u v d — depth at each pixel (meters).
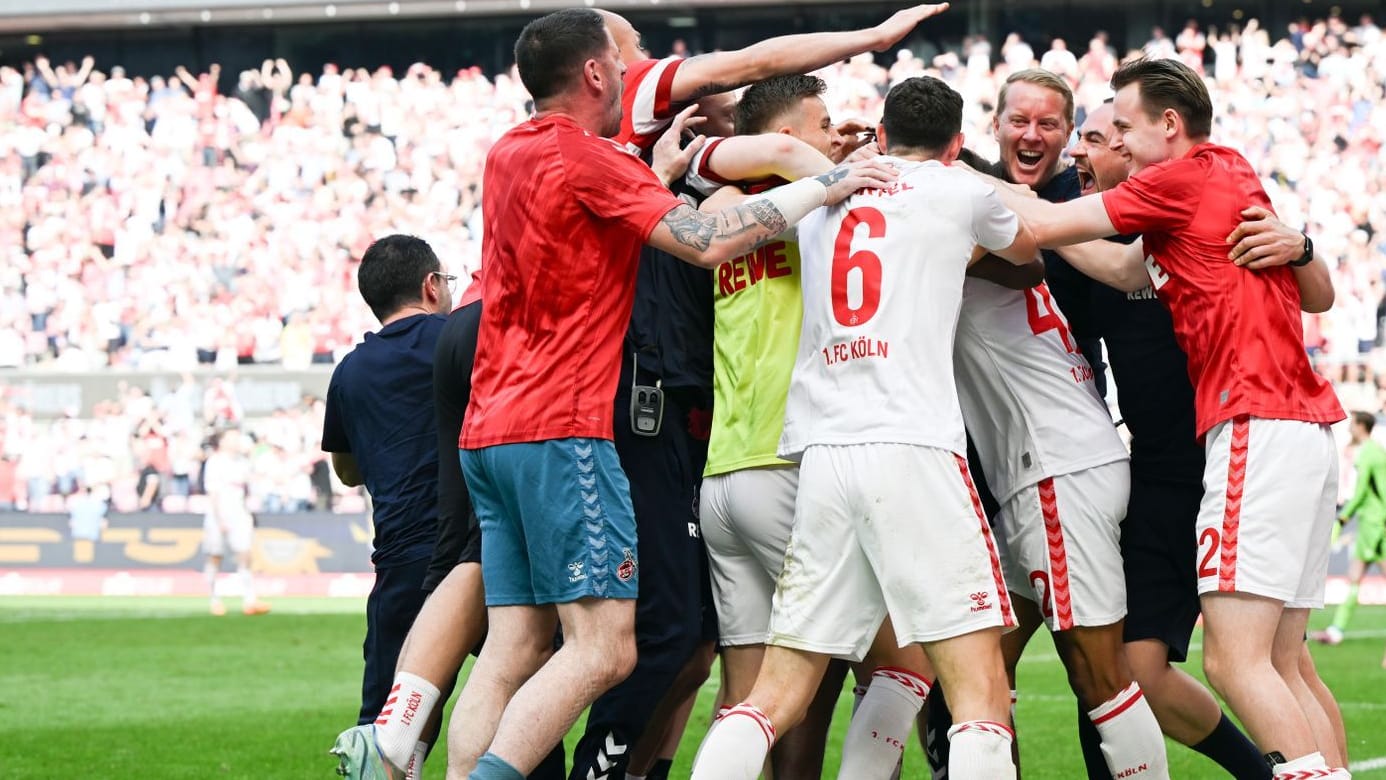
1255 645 7.30
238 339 39.66
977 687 7.04
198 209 42.09
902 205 7.32
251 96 44.09
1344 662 19.30
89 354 40.00
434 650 8.37
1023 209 7.70
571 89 7.47
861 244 7.32
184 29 43.72
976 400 8.25
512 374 7.38
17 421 37.09
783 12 40.25
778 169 7.87
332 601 31.11
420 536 9.37
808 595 7.30
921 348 7.22
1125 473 8.08
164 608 29.45
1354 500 22.00
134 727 14.84
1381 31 40.00
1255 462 7.34
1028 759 12.33
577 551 7.23
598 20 7.56
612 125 7.66
